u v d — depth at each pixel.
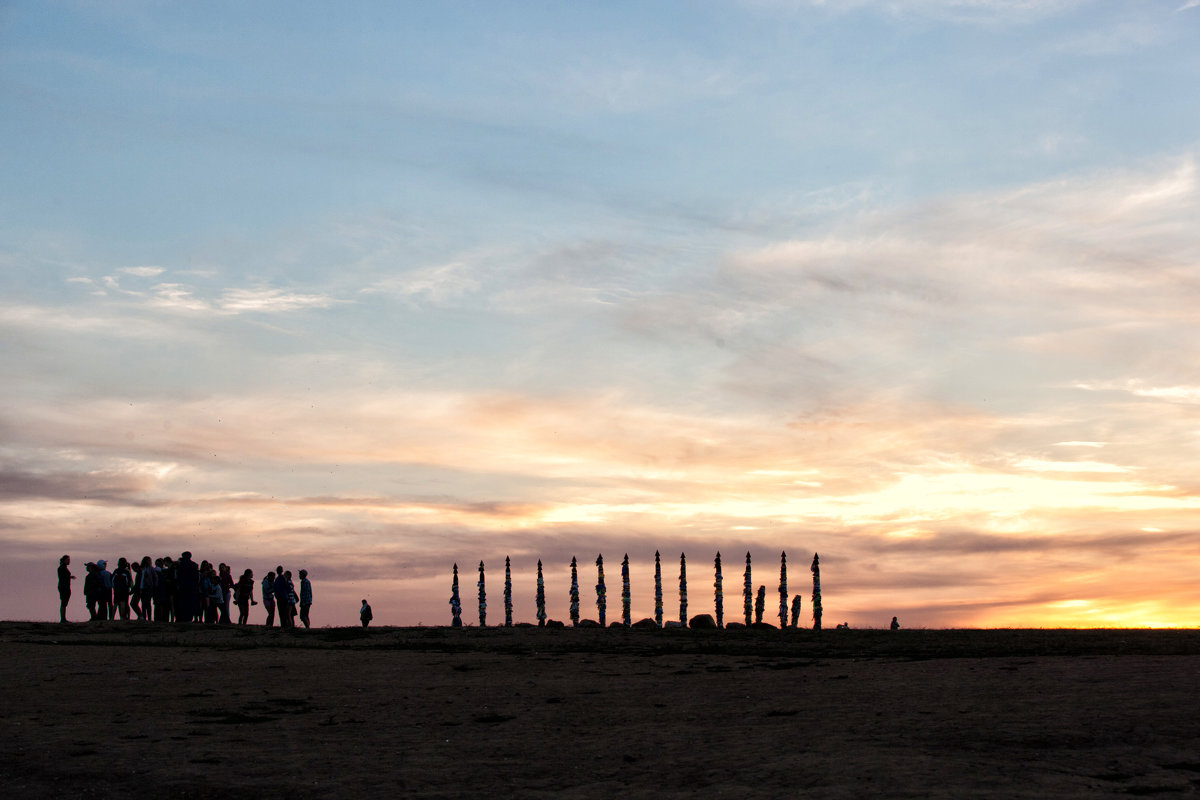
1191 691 17.42
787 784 12.36
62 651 28.02
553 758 14.47
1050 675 20.16
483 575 49.44
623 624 46.09
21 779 13.59
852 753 13.89
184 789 13.05
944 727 15.41
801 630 35.16
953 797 11.37
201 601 39.38
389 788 12.90
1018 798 11.28
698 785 12.59
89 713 18.52
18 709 18.95
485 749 15.16
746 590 47.41
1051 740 14.23
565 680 22.52
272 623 38.75
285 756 14.83
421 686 21.78
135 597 39.97
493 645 30.44
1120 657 22.98
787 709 17.81
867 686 20.09
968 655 25.25
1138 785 11.74
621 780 13.04
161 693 20.86
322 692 20.97
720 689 20.66
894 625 45.47
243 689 21.39
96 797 12.76
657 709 18.47
